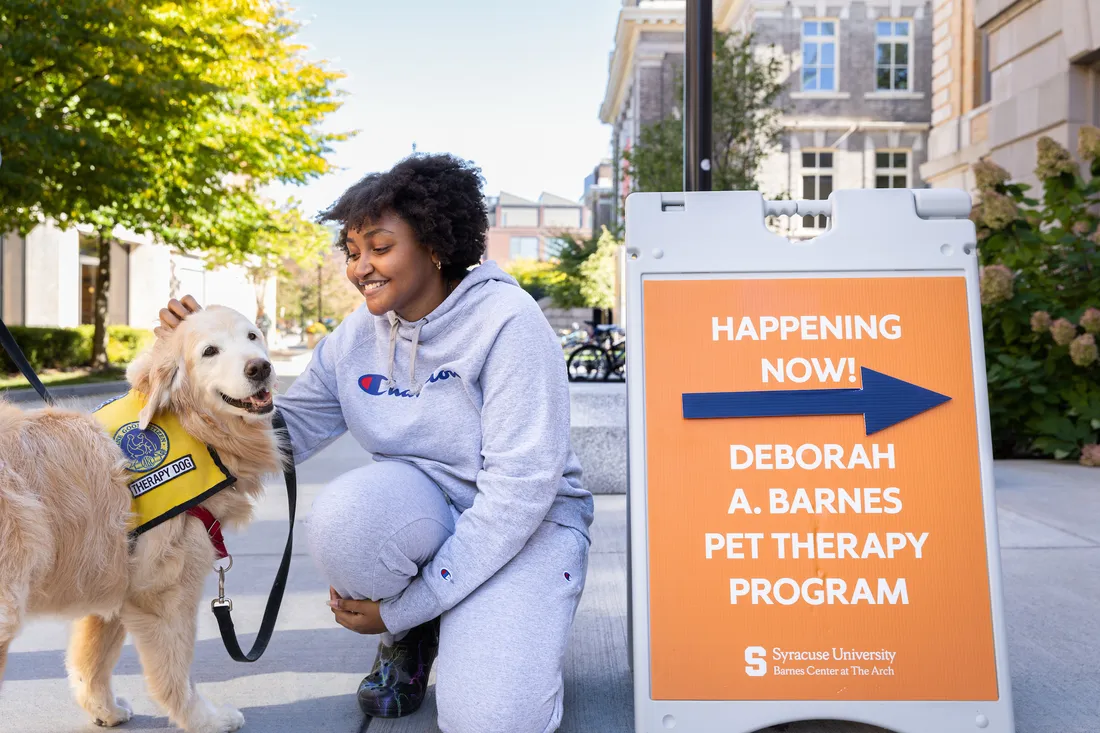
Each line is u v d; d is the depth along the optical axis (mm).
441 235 2125
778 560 2004
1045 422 6312
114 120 11680
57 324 19750
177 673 2057
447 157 2232
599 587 3352
